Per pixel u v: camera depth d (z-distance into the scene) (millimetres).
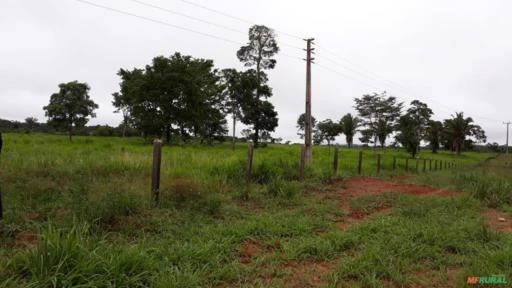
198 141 55000
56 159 10977
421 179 15719
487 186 10461
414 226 5914
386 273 4008
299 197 8555
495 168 26859
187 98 44875
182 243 4691
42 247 3443
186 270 3730
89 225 4609
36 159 10477
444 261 4492
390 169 21969
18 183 7062
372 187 11664
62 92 50438
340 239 5059
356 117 61938
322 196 9273
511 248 4719
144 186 7441
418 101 52781
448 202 8477
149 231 5184
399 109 53750
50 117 50625
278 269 4066
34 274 3160
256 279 3797
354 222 6590
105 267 3393
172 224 5520
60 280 3158
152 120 43469
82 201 5734
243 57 47938
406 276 3979
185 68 45719
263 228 5516
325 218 6664
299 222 5961
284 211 7062
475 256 4621
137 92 44312
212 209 6469
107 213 5281
